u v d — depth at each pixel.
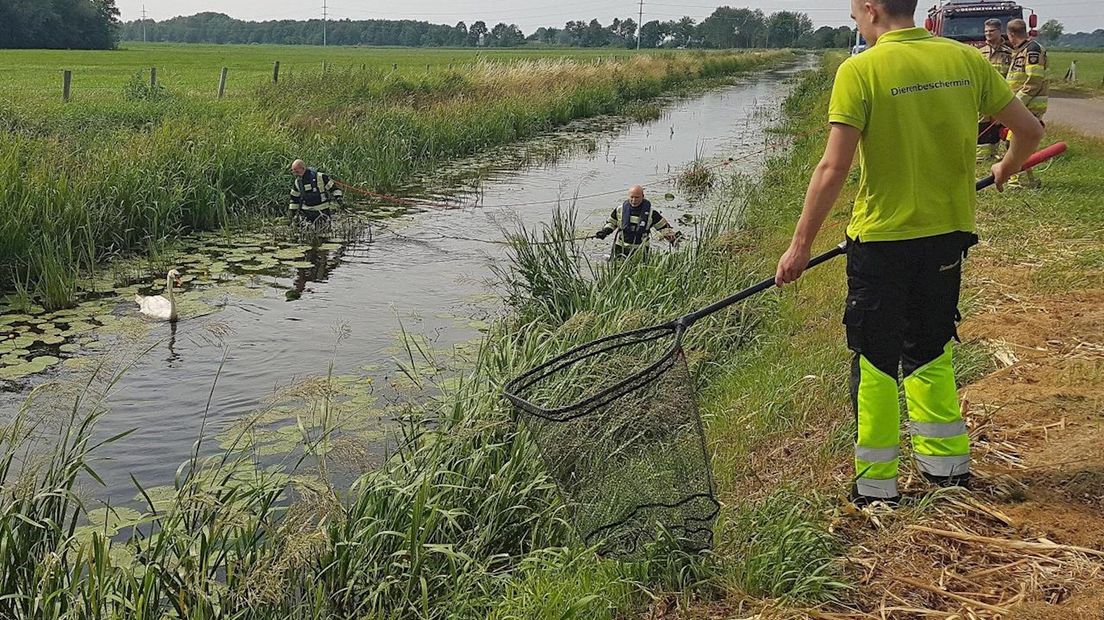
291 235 12.45
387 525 4.38
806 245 3.57
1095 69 46.41
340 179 15.12
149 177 11.80
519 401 3.79
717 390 6.32
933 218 3.50
